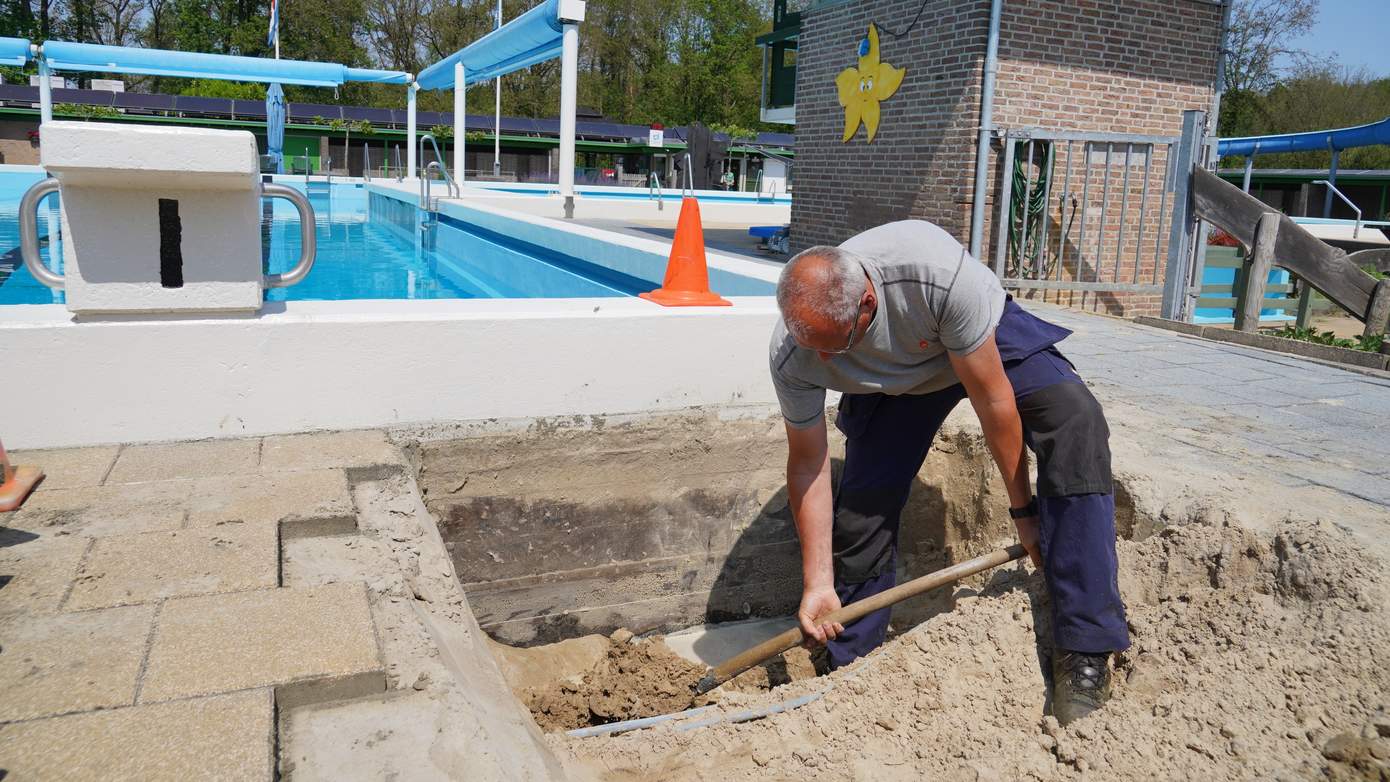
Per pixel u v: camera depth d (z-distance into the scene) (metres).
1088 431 2.92
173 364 3.63
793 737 2.81
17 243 11.23
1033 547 3.15
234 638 2.27
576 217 16.73
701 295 4.79
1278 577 2.85
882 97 10.56
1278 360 6.31
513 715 2.44
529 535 4.37
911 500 4.61
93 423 3.59
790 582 5.09
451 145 42.66
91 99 36.84
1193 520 3.25
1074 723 2.65
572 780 2.42
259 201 3.71
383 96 54.56
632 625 4.78
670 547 4.72
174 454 3.56
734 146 32.44
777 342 3.06
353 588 2.57
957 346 2.81
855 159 11.13
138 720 1.92
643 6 58.22
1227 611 2.86
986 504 4.20
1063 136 9.08
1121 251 9.58
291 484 3.31
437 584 2.89
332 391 3.88
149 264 3.56
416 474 4.02
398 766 1.91
